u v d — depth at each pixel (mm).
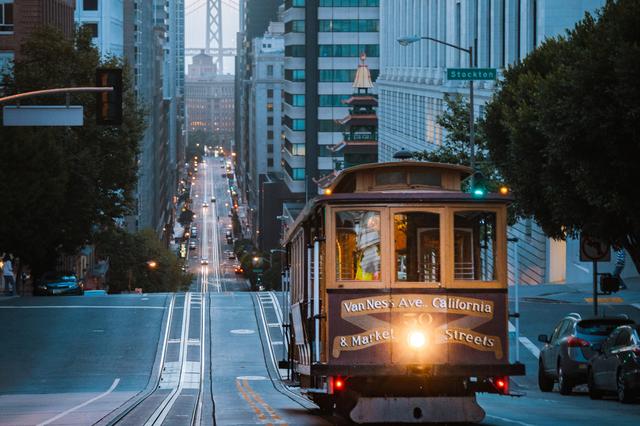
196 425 47438
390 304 43438
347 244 43719
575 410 54719
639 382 57375
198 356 105875
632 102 69500
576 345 67438
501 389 44188
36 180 155125
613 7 78000
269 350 109438
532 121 85938
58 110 84125
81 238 172500
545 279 146500
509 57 160750
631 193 74000
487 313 43844
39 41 175625
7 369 94625
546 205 90375
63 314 125375
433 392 44219
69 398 71938
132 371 95750
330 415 51906
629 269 138875
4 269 157000
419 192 44156
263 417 51750
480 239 44062
